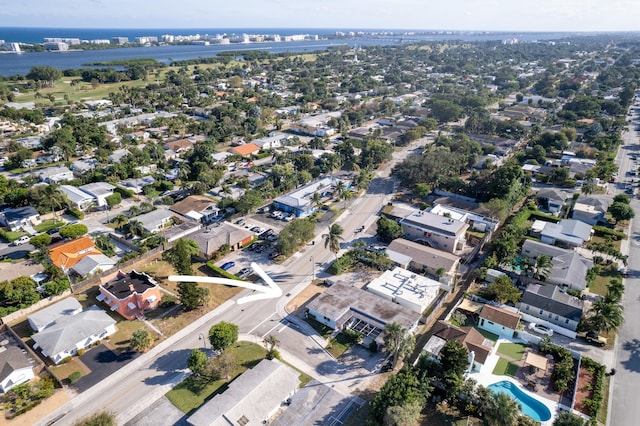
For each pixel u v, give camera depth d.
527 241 118.56
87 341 84.00
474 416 69.38
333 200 156.12
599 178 172.38
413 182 167.00
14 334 84.25
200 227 132.88
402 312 90.75
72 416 68.75
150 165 183.62
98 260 108.75
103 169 174.50
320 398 72.69
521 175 149.25
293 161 184.88
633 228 133.88
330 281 106.06
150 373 77.81
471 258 117.56
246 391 69.50
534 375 77.69
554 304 91.75
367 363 80.94
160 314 94.44
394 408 62.94
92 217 139.75
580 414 68.81
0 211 135.88
